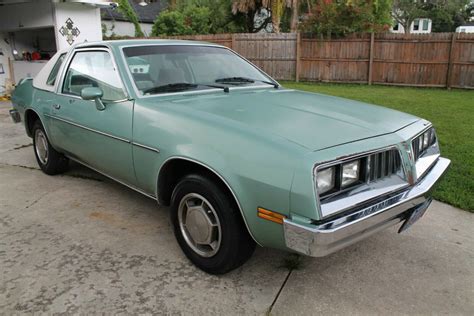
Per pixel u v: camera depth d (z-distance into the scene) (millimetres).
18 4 10547
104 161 3686
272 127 2615
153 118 3041
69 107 4012
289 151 2299
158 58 3674
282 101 3367
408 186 2721
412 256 3219
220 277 2879
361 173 2471
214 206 2697
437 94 12289
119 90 3375
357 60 15164
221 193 2631
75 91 4031
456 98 11266
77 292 2682
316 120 2811
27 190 4477
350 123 2799
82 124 3803
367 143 2512
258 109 3041
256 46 16312
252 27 22172
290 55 15984
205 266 2889
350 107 3322
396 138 2705
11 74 11477
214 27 22078
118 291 2699
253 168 2393
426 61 14258
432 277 2941
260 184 2355
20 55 11680
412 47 14328
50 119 4402
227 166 2506
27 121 5055
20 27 10711
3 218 3775
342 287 2803
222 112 2912
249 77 4113
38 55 11422
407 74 14648
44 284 2764
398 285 2838
